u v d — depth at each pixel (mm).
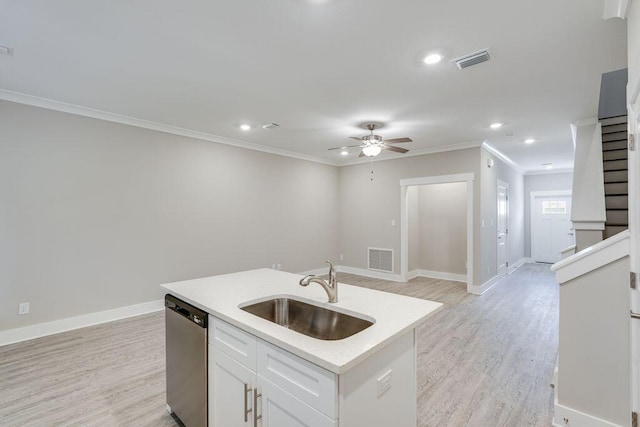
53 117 3486
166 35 2184
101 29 2111
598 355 1908
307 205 6527
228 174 5137
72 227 3617
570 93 3184
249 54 2436
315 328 1889
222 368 1681
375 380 1329
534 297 5172
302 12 1925
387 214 6473
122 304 3988
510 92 3164
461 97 3301
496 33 2139
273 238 5844
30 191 3354
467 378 2643
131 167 4066
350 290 2164
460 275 6504
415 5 1852
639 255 1560
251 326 1461
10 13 1932
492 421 2092
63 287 3561
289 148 5809
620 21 1987
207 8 1890
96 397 2326
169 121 4168
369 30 2107
